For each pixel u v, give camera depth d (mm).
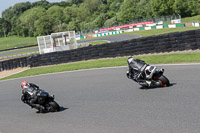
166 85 12609
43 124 10570
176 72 15984
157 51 24750
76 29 156750
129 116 9484
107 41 63219
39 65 35125
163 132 7457
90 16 168125
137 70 12578
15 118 12602
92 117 10273
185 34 22359
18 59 37562
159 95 11430
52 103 12016
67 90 17344
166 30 58906
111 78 18297
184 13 98000
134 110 10078
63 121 10453
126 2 121688
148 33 61062
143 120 8750
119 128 8461
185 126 7605
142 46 25891
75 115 11016
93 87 16531
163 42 24078
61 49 45812
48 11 198750
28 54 67938
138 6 118438
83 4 197250
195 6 94750
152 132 7598
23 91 12141
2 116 13570
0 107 15898
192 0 95312
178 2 95938
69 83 19891
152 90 12586
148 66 12328
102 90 15094
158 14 104312
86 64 28500
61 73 26453
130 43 26953
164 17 81062
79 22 160000
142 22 87875
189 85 12219
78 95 15109
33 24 188250
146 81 12344
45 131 9625
